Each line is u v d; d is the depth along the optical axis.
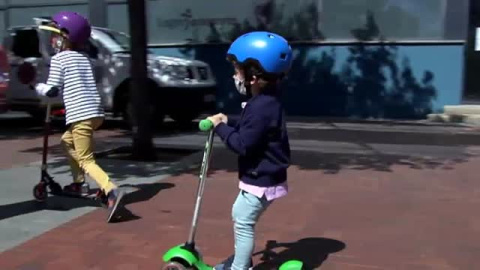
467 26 13.69
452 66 13.72
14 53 11.93
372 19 13.99
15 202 6.19
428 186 7.06
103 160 8.59
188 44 15.03
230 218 5.64
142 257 4.61
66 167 8.09
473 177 7.58
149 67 11.06
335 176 7.60
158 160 8.63
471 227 5.42
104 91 11.39
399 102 14.09
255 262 4.52
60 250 4.76
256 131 3.55
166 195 6.53
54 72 5.52
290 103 14.73
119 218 5.54
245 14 14.65
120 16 15.33
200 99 11.37
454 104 13.81
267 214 5.79
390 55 13.98
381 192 6.73
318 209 5.99
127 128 12.32
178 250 3.85
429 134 11.60
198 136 11.26
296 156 9.04
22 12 15.99
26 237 5.07
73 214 5.77
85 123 5.54
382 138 11.06
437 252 4.76
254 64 3.57
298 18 14.38
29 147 10.02
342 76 14.33
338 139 10.95
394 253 4.73
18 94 11.89
